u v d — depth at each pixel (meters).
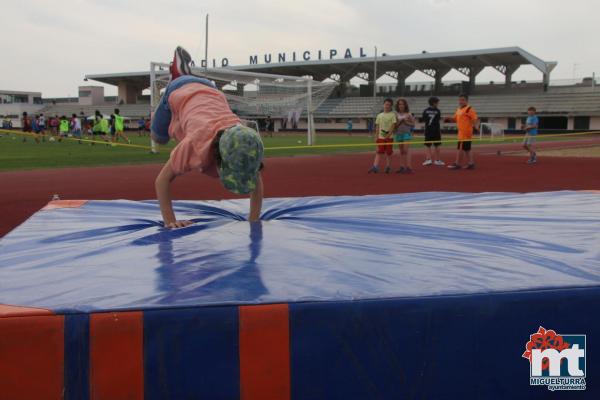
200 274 1.91
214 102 3.09
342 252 2.22
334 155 16.94
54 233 2.73
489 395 1.74
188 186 8.59
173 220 2.95
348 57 51.75
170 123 3.46
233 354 1.61
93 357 1.58
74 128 27.48
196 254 2.21
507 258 2.11
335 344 1.64
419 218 3.07
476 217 3.08
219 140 2.54
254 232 2.66
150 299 1.65
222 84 21.69
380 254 2.19
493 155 16.94
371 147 21.83
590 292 1.77
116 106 57.16
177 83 3.38
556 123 44.16
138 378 1.59
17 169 11.77
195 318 1.59
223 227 2.81
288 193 7.81
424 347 1.68
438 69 49.84
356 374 1.66
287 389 1.64
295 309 1.62
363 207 3.56
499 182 9.22
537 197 3.88
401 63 47.97
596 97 42.09
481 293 1.71
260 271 1.94
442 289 1.73
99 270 2.00
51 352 1.57
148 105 55.22
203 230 2.73
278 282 1.81
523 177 10.06
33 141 27.14
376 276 1.87
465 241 2.43
